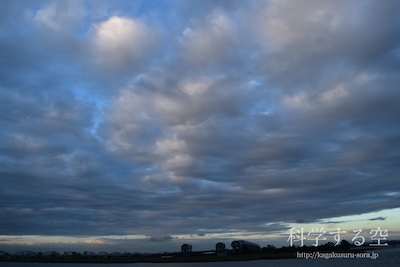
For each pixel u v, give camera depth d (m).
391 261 177.12
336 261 190.75
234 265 198.12
